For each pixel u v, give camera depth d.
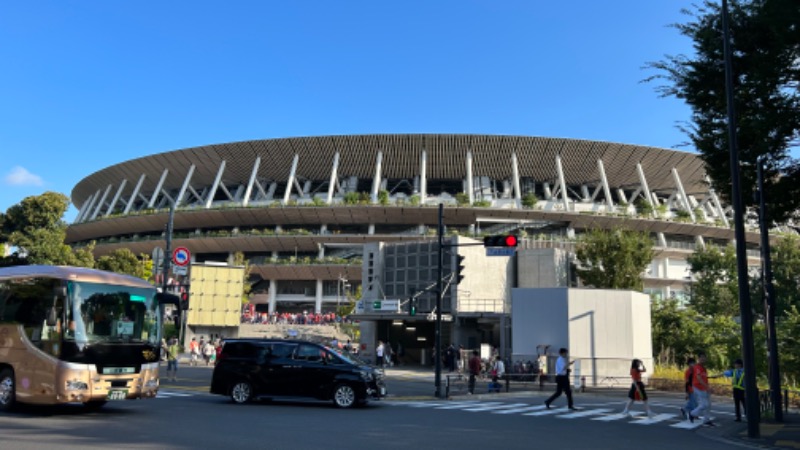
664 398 23.83
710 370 34.31
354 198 66.50
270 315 57.59
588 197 72.94
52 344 12.61
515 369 28.77
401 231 68.50
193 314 42.72
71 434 10.40
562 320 29.14
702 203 79.00
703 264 50.69
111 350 13.03
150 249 71.25
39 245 45.44
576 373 28.17
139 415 13.53
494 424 13.65
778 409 15.55
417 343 45.66
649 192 74.81
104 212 88.38
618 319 29.64
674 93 17.62
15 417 12.58
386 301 40.84
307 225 69.94
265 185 76.50
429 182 73.50
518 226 62.81
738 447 11.27
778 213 16.64
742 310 12.88
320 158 71.06
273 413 14.63
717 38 16.38
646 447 10.81
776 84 15.27
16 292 13.62
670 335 37.34
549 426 13.62
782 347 33.97
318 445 9.80
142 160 77.75
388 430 11.98
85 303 12.96
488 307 43.16
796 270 45.00
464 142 67.62
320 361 16.56
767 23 14.73
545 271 43.91
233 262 63.38
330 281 69.06
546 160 69.62
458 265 22.25
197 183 79.69
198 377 27.62
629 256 41.06
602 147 67.94
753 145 16.05
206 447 9.33
